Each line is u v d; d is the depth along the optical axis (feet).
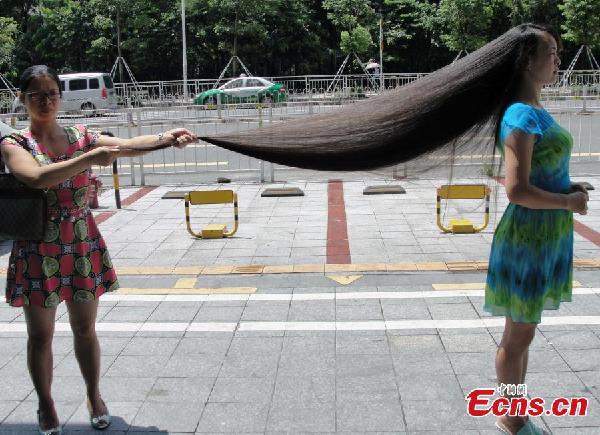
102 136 10.37
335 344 14.08
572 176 32.89
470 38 104.53
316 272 19.16
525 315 9.45
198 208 28.63
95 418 10.89
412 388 12.02
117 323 15.60
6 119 36.94
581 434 10.39
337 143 9.33
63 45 111.14
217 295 17.49
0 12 119.14
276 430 10.73
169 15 108.06
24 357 13.82
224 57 116.47
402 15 116.57
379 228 24.18
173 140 9.89
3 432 10.85
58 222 9.98
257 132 9.63
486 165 9.59
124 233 24.63
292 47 114.11
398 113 9.17
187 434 10.69
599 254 20.12
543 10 104.58
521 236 9.32
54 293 10.03
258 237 23.47
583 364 12.78
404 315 15.64
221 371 12.93
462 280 18.12
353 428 10.71
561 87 63.00
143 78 114.62
